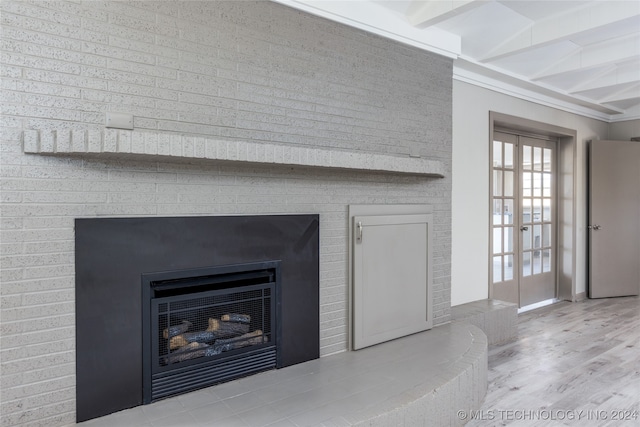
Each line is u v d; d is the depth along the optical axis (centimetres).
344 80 260
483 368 258
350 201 267
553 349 348
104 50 180
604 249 535
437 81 316
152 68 192
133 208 189
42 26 167
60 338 172
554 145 522
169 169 198
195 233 204
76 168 175
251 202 223
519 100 443
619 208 538
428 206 310
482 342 278
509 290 461
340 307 262
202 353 209
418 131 303
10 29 160
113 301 183
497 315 366
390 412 187
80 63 175
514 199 468
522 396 261
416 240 298
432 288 312
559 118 494
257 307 227
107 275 182
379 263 277
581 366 309
